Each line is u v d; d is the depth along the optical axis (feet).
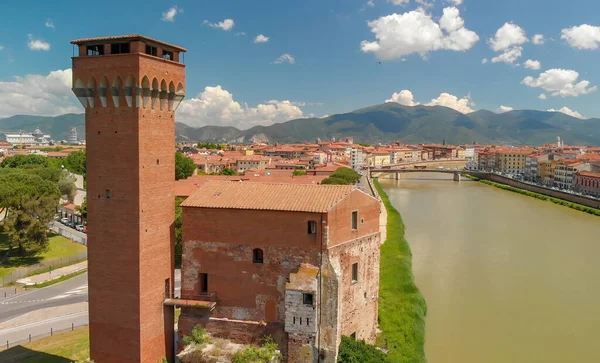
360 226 190.70
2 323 230.07
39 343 206.28
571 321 251.80
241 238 178.50
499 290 298.76
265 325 176.24
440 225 513.04
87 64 171.12
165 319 185.57
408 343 210.38
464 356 212.43
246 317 179.93
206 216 181.68
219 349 174.60
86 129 175.73
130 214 171.32
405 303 255.09
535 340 229.86
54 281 294.87
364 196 192.54
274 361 166.20
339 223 176.65
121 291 174.50
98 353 179.42
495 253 390.83
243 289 179.63
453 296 287.07
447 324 246.27
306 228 171.22
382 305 250.57
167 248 185.57
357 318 193.36
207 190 191.72
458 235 460.14
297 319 168.96
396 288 278.26
